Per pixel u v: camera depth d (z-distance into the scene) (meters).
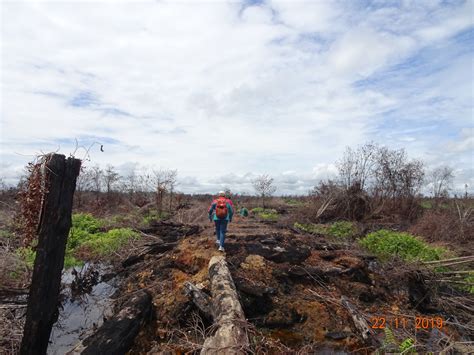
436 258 8.88
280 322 5.73
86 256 10.46
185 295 6.20
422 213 16.81
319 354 4.95
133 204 22.06
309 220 16.95
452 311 6.69
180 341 5.16
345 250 8.77
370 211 17.06
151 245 10.44
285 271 7.07
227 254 7.74
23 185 4.29
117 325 5.01
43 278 4.01
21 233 4.62
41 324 4.01
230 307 4.96
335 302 6.27
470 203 16.05
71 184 4.25
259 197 31.89
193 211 18.31
